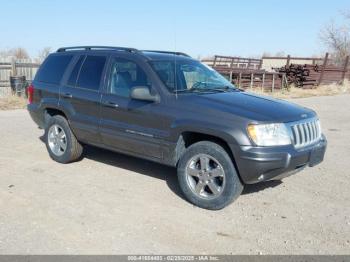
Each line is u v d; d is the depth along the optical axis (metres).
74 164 7.38
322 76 27.33
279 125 5.25
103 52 6.89
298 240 4.67
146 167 7.25
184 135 5.70
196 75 6.52
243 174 5.18
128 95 6.25
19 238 4.57
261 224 5.06
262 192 6.15
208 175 5.41
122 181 6.52
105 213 5.28
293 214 5.39
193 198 5.55
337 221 5.21
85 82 6.94
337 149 9.14
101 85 6.65
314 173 7.20
